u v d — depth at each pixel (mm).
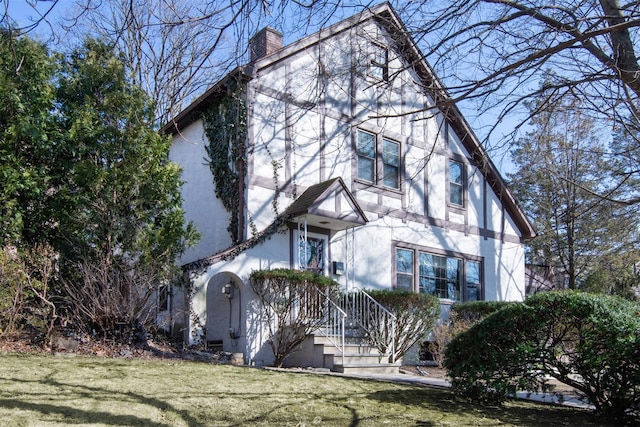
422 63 7957
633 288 27688
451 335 14461
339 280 15391
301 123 15172
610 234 23984
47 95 11547
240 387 7723
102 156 11414
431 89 7375
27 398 6211
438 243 18250
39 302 10578
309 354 13039
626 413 7375
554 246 26406
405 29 7418
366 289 14984
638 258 25219
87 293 10414
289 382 8523
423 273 17719
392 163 17344
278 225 14023
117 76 11852
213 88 14531
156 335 12133
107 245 10812
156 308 11594
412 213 17609
